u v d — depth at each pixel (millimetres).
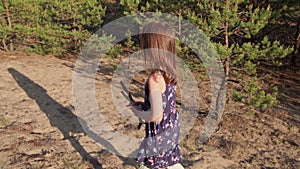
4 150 5387
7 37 11898
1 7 11047
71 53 11828
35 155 5305
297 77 10398
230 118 7102
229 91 8117
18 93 8016
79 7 10758
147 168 3043
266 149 5988
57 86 8648
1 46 12273
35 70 9977
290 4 8508
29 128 6219
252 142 6191
